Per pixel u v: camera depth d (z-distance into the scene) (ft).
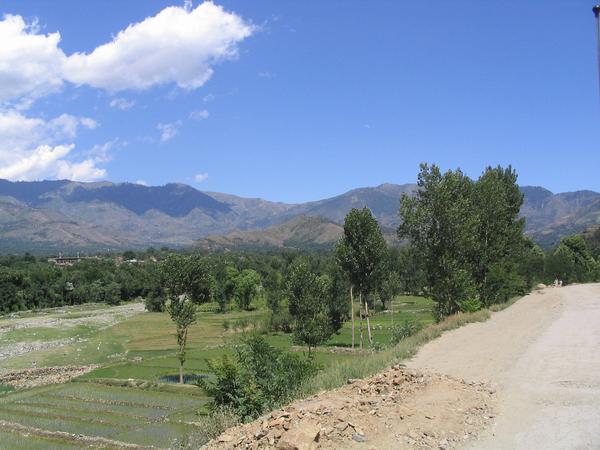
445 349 78.59
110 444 112.37
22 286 478.59
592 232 549.54
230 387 59.36
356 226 175.73
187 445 48.01
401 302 438.81
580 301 134.72
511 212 166.71
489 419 42.14
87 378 192.03
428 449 35.50
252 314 430.20
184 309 188.44
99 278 566.36
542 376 56.13
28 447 111.24
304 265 207.62
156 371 206.90
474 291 129.08
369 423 39.65
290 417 40.52
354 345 238.89
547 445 35.96
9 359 242.17
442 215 124.57
